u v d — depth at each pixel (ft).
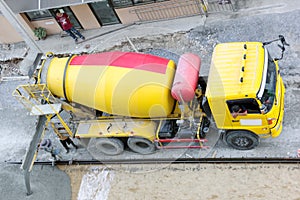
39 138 44.60
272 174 41.24
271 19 51.03
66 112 47.93
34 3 53.21
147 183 43.91
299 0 51.88
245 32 51.11
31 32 59.26
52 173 47.14
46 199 44.88
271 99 38.86
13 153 50.26
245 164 42.47
